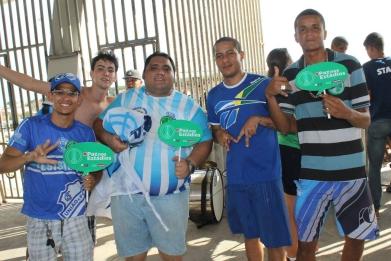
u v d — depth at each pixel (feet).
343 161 7.68
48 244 7.30
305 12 7.61
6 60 23.54
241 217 8.66
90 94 10.32
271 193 8.38
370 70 13.05
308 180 7.95
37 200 7.28
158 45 20.89
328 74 7.11
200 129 7.89
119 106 8.39
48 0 22.45
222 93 8.57
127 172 8.11
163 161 8.09
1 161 7.27
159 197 8.23
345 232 7.97
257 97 8.30
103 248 13.46
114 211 8.43
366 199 7.84
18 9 22.94
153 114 8.18
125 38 21.52
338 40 14.92
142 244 8.54
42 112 8.22
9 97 22.41
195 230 14.43
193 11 25.32
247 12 35.53
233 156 8.54
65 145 7.41
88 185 7.70
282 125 7.95
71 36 22.20
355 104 7.57
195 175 14.83
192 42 24.77
